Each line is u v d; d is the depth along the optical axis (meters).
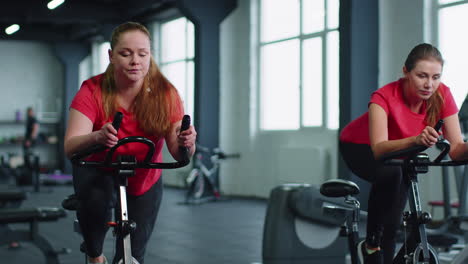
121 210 2.07
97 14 13.76
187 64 13.48
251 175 11.41
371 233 2.72
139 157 2.33
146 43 2.12
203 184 10.48
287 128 10.65
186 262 5.00
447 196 5.37
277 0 10.88
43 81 18.50
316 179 9.51
